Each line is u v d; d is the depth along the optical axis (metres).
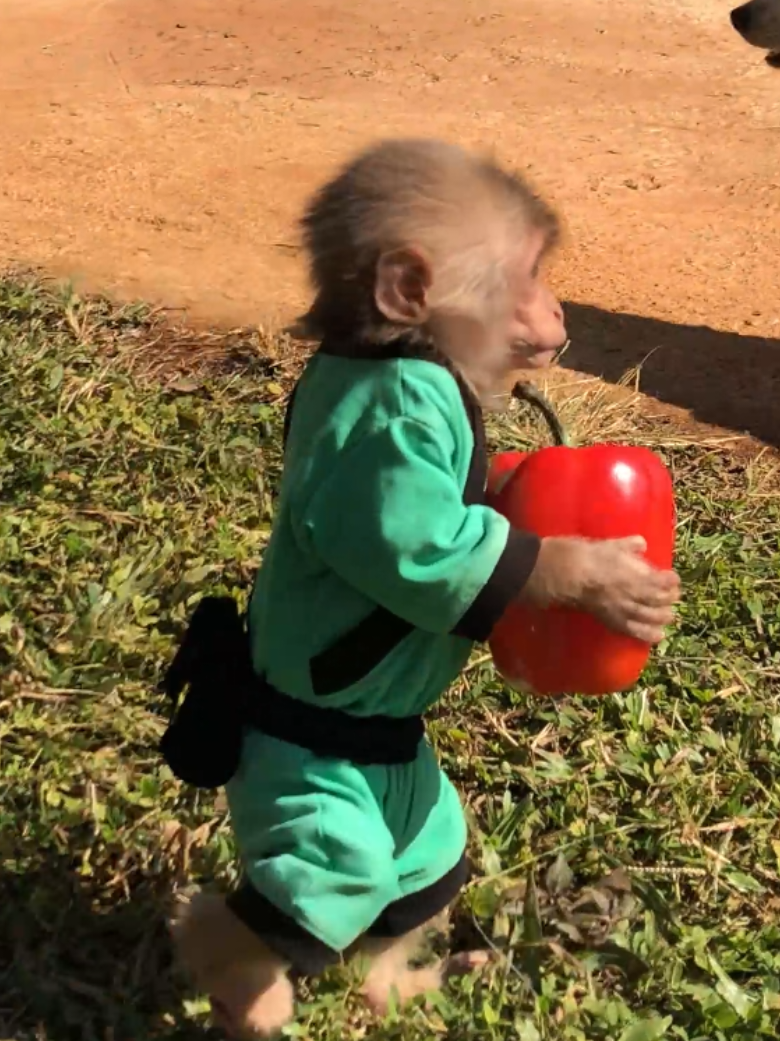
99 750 1.02
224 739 0.75
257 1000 0.76
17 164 2.34
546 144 2.48
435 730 1.06
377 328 0.68
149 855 0.92
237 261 1.95
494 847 0.94
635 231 2.11
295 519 0.70
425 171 0.68
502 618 0.73
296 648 0.72
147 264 1.92
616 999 0.84
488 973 0.84
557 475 0.73
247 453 1.40
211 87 2.79
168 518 1.28
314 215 0.70
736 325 1.82
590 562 0.67
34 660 1.09
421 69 2.91
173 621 1.15
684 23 3.25
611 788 1.02
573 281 1.93
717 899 0.94
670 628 1.19
